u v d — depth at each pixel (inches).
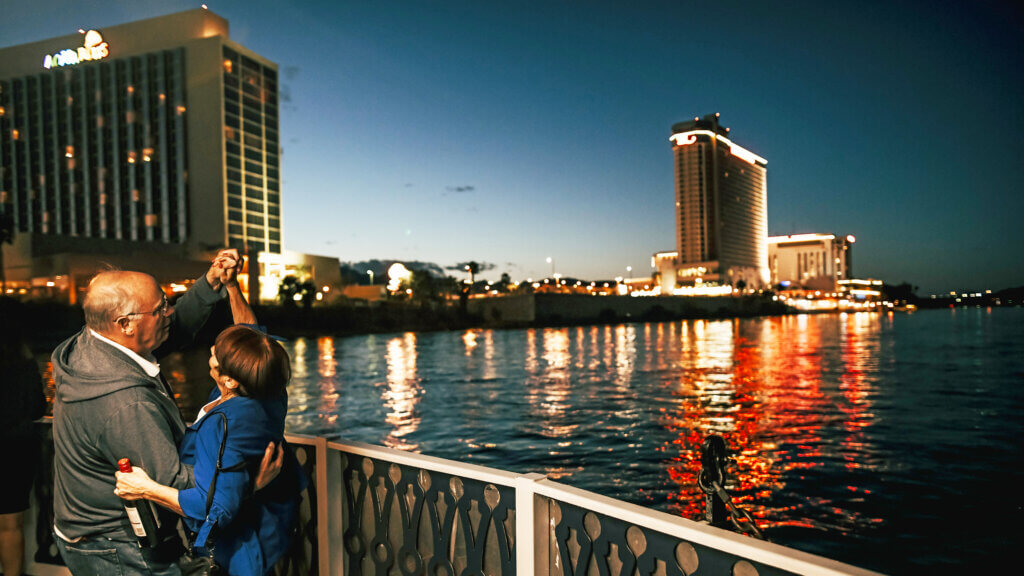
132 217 4677.7
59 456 80.1
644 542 67.0
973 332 3703.3
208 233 4505.4
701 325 5467.5
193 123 4544.8
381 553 98.7
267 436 77.4
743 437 824.9
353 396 1293.1
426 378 1621.6
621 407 1114.1
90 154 4768.7
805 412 1026.1
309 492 103.9
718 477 73.0
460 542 88.2
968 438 803.4
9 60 4916.3
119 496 76.1
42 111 4874.5
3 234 3019.2
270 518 81.3
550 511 78.8
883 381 1434.5
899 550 436.5
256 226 4849.9
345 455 103.7
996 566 408.2
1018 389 1259.2
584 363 2014.0
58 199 4859.7
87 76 4741.6
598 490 590.2
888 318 7568.9
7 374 110.3
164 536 79.2
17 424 112.5
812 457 701.9
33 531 122.6
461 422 983.6
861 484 590.2
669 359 2123.5
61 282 2955.2
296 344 3154.5
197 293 104.2
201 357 1878.7
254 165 4849.9
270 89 5073.8
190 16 4564.5
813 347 2618.1
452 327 4690.0
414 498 93.8
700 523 62.3
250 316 111.0
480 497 84.7
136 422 74.7
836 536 463.2
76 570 81.2
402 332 4335.6
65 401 77.5
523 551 77.7
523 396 1275.8
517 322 4879.4
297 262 5187.0
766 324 5625.0
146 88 4621.1
